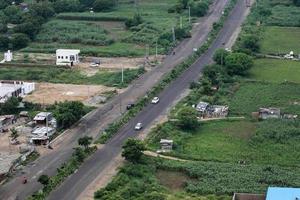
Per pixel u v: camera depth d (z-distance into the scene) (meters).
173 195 172.75
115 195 170.62
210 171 185.62
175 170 189.00
